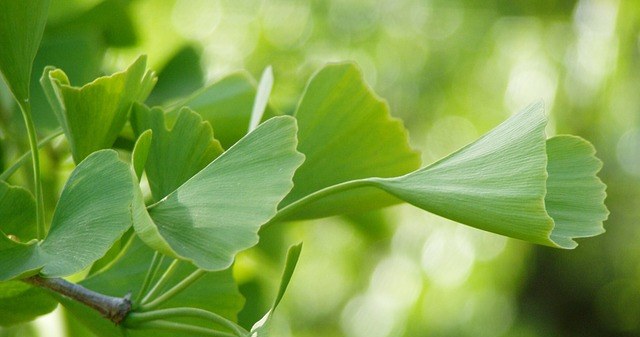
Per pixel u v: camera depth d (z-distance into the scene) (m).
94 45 0.84
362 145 0.71
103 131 0.67
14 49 0.66
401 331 2.71
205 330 0.64
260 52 2.40
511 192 0.62
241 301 0.71
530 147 0.62
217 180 0.61
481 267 2.79
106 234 0.61
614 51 2.38
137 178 0.62
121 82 0.66
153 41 1.22
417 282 2.74
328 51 2.63
